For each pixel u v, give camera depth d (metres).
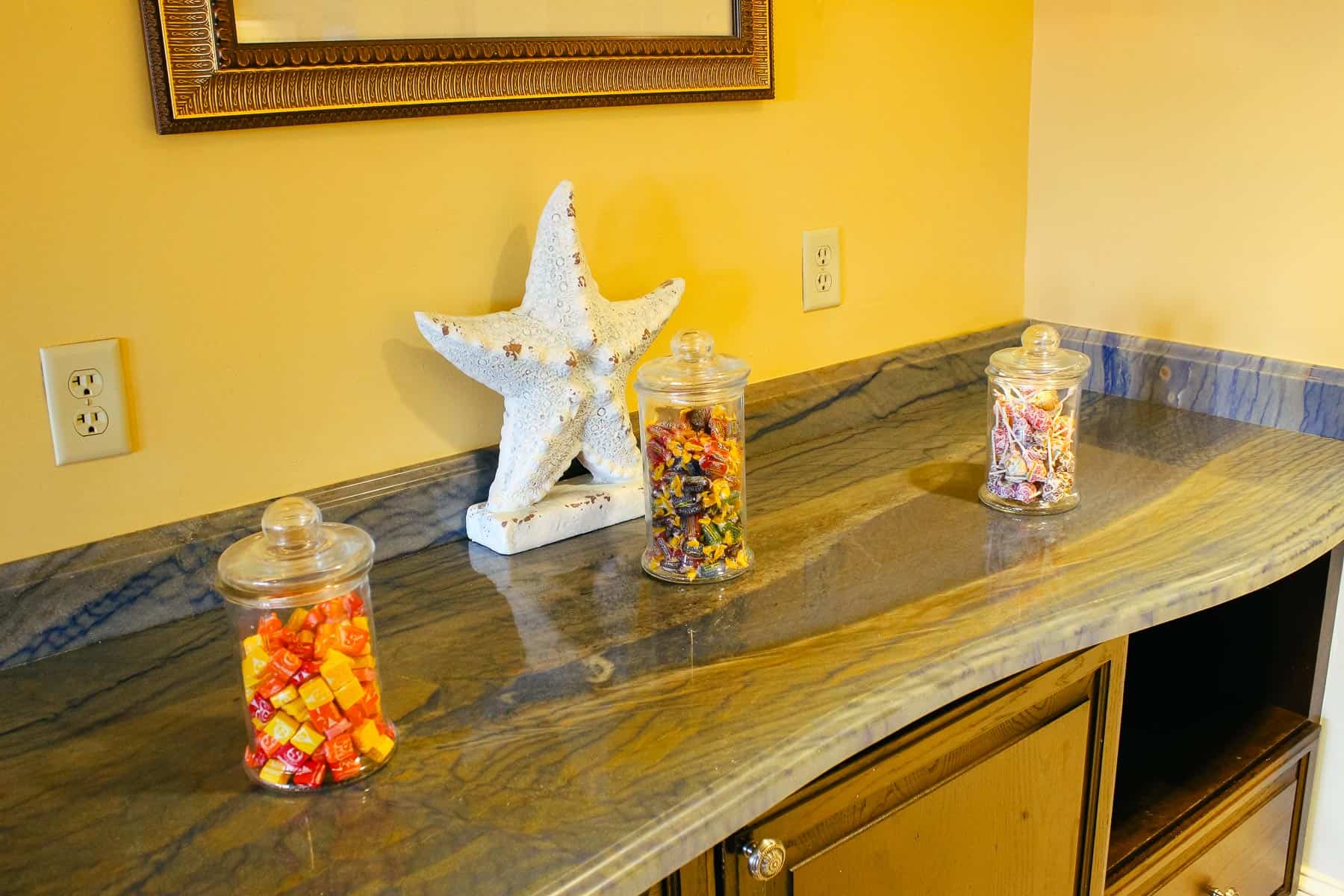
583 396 1.23
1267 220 1.50
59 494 1.03
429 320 1.12
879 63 1.53
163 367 1.06
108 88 0.98
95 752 0.90
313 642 0.83
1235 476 1.37
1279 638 1.48
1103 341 1.72
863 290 1.61
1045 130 1.73
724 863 0.88
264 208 1.08
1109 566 1.14
